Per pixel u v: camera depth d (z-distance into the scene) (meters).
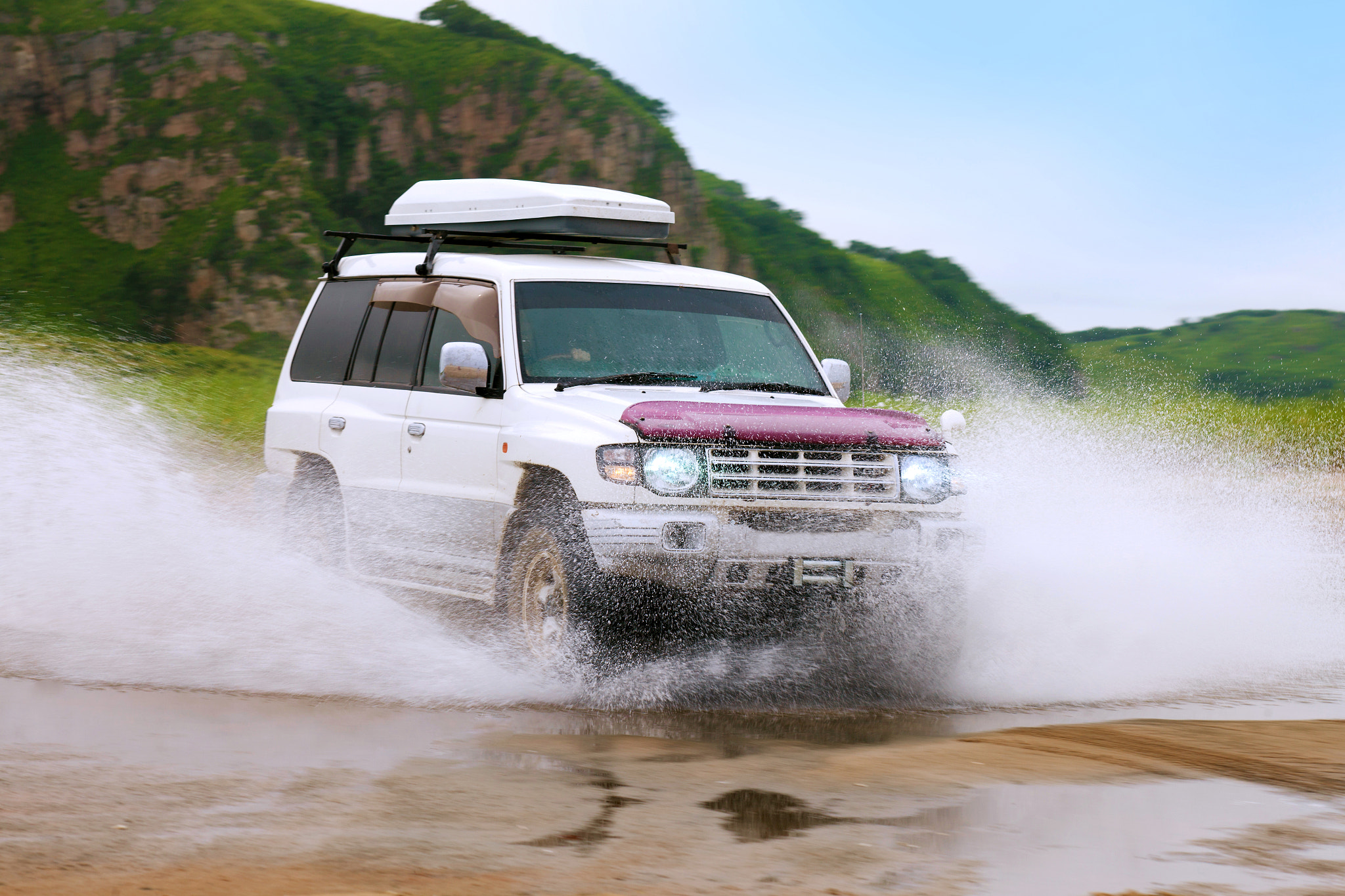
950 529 6.79
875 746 5.39
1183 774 4.80
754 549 6.40
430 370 8.04
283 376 9.40
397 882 3.52
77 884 3.48
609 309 7.85
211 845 3.83
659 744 5.37
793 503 6.52
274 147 102.06
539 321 7.61
